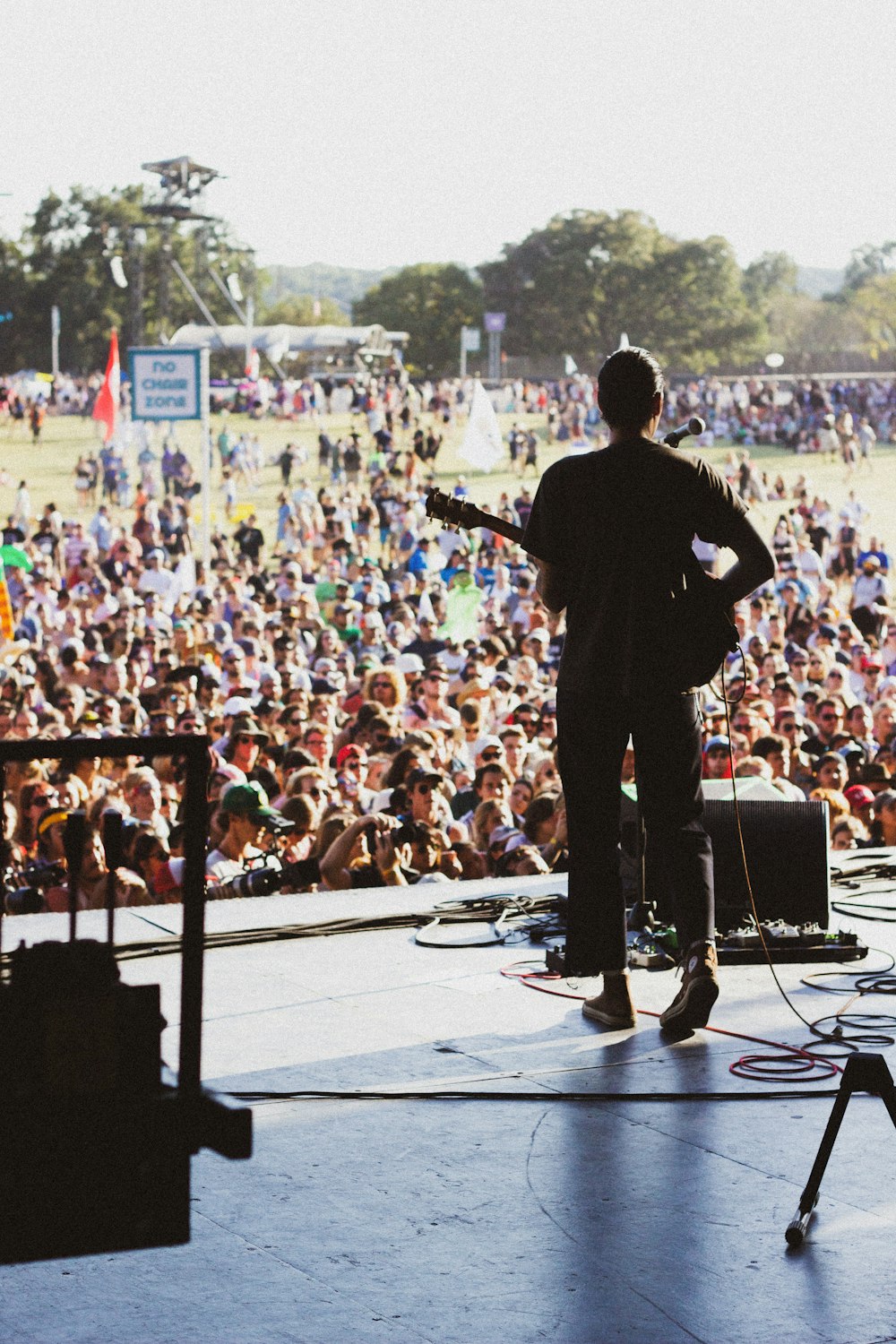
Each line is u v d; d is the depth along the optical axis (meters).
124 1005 1.73
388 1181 2.95
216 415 58.03
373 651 16.17
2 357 100.38
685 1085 3.52
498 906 5.30
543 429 56.81
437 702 12.02
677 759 3.94
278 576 25.92
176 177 64.00
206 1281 2.52
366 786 9.43
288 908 5.29
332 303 125.44
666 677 3.88
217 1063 3.65
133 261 66.75
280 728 11.04
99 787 7.86
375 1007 4.14
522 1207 2.83
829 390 59.09
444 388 56.69
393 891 5.60
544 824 7.05
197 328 59.38
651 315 101.31
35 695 11.39
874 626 20.73
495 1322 2.38
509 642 16.86
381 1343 2.31
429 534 33.38
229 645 15.88
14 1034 1.70
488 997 4.25
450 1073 3.59
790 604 20.52
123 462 44.03
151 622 19.05
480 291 105.31
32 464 51.69
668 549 3.87
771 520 40.97
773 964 4.68
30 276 101.62
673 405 56.41
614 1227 2.74
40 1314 2.39
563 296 100.19
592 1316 2.40
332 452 46.66
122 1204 1.73
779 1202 2.86
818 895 4.90
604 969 3.99
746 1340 2.33
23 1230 1.69
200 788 1.82
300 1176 2.97
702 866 3.95
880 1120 3.30
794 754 10.09
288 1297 2.46
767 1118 3.31
